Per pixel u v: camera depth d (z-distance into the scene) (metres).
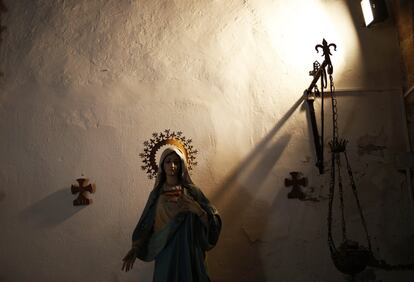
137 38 5.22
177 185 4.24
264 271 4.66
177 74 5.12
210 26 5.27
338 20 5.30
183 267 3.92
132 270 4.62
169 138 4.62
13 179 4.84
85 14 5.29
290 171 4.91
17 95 5.04
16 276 4.59
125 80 5.10
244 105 5.06
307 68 5.16
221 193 4.84
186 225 4.03
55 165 4.88
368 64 5.17
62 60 5.15
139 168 4.87
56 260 4.64
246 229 4.75
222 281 4.63
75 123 4.98
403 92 5.08
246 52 5.20
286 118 5.03
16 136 4.93
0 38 5.20
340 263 3.98
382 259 4.67
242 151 4.95
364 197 4.83
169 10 5.31
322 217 4.79
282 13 5.31
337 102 5.08
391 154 4.93
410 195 4.79
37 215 4.75
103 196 4.80
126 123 4.98
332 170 4.42
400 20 5.15
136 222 4.75
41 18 5.27
